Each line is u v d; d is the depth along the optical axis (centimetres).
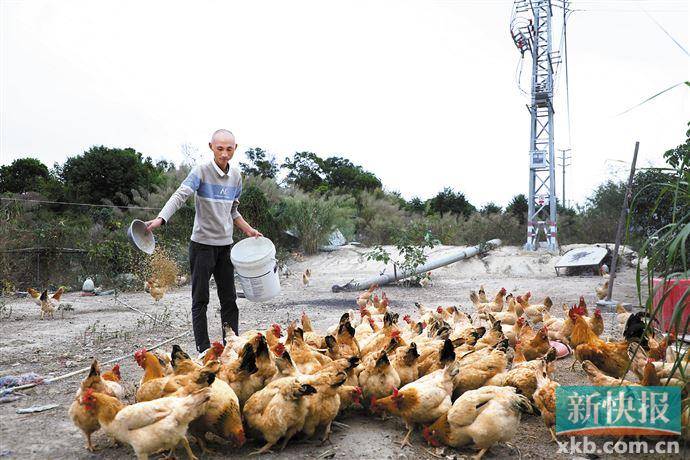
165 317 1087
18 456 441
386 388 521
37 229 1706
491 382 529
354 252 2569
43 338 921
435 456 452
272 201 2912
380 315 926
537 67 2333
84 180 3147
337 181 4581
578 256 2017
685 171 415
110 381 516
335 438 491
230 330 679
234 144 714
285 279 2092
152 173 3416
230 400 443
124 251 1736
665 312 714
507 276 2055
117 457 445
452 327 798
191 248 709
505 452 462
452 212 4144
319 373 472
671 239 400
